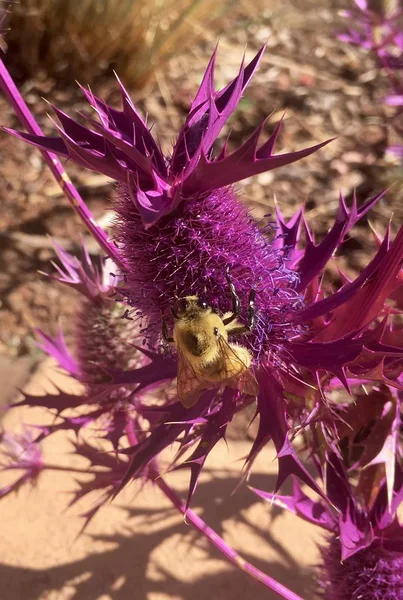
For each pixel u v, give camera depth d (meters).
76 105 0.30
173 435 0.11
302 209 0.13
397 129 0.30
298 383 0.12
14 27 0.30
